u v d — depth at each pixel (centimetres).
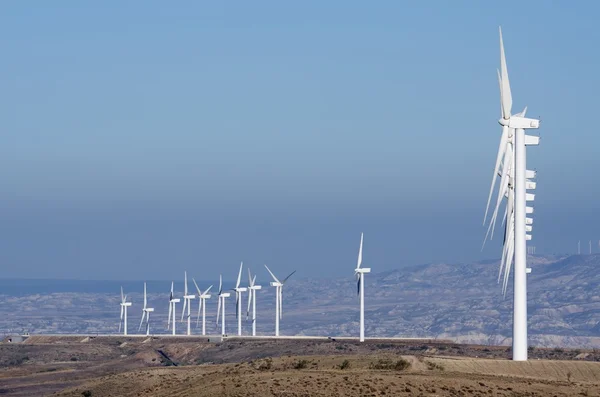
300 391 10906
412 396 10562
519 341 14475
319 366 13288
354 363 13188
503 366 13625
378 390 10812
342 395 10656
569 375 13338
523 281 14538
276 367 13400
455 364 13325
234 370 13550
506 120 14600
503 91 14538
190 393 11775
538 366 13612
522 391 10919
